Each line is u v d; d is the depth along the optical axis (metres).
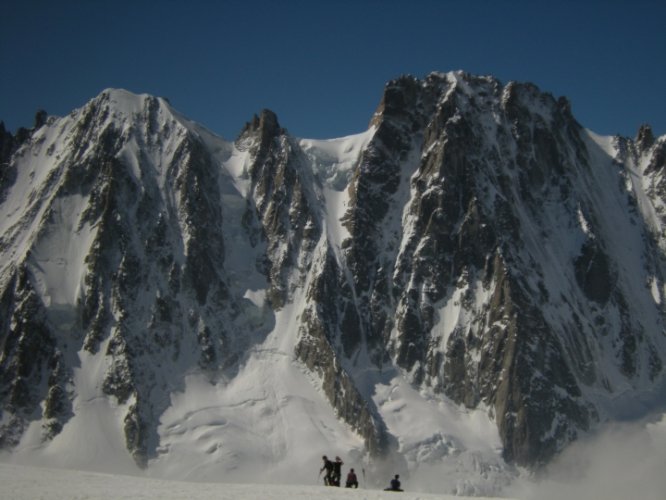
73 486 68.56
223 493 66.12
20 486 67.69
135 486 69.62
